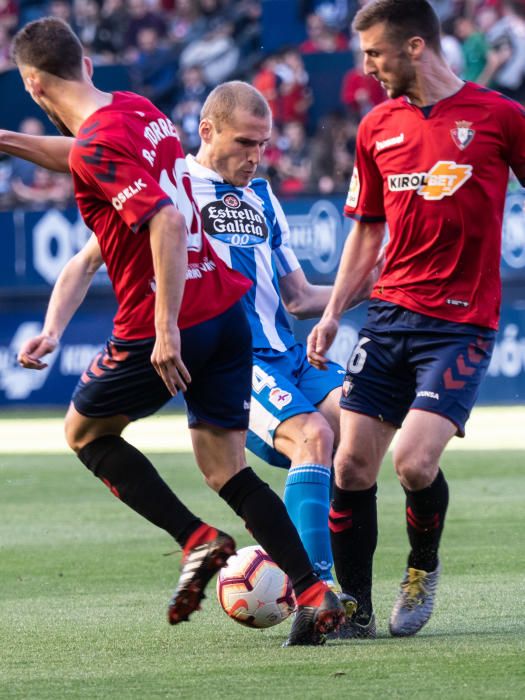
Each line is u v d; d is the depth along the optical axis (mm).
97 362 14906
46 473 38750
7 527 28188
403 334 16141
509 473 36125
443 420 15570
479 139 15883
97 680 13367
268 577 16188
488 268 16062
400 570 21844
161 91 73438
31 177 67438
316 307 19969
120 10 75188
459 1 67188
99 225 14516
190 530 14391
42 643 15820
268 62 70312
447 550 23391
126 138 14070
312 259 59875
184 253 13891
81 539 26281
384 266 16641
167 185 14508
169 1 76125
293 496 17172
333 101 67688
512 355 59281
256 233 19234
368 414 16297
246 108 18938
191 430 15414
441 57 16219
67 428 15156
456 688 12422
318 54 67750
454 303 15953
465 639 15453
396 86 16156
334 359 59781
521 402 59562
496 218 16062
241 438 15383
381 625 17078
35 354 16344
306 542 16953
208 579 14227
